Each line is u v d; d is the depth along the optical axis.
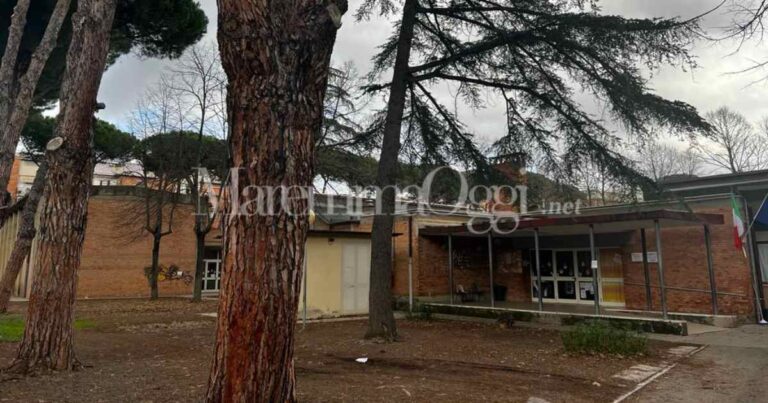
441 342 10.23
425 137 12.16
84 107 6.83
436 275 17.81
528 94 11.31
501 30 10.86
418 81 11.72
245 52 3.61
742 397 6.04
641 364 7.99
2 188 9.82
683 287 14.25
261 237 3.54
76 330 11.47
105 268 22.62
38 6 13.08
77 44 7.02
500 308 14.58
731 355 8.77
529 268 18.83
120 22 14.94
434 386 6.21
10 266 13.33
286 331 3.59
